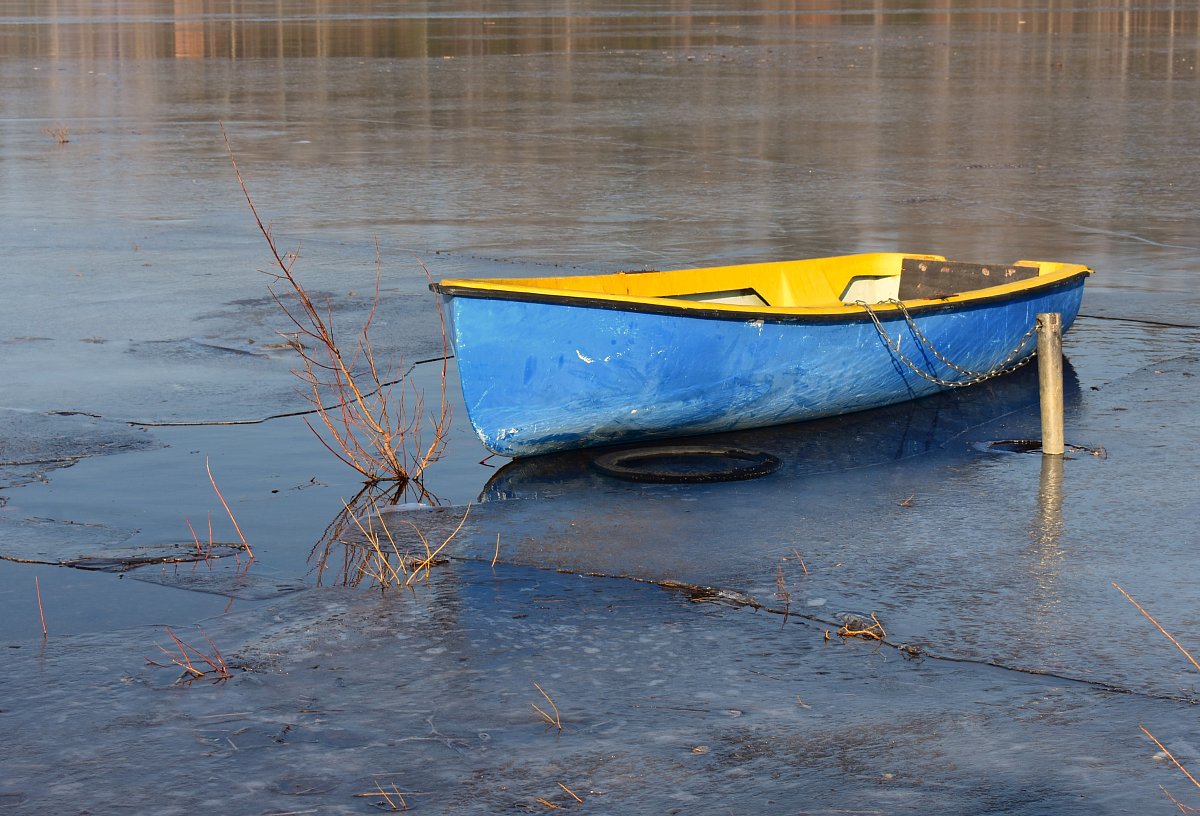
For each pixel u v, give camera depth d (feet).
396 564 23.04
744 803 15.57
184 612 21.09
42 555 23.52
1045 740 16.87
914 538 24.03
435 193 66.80
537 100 113.50
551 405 28.55
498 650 19.56
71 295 44.70
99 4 321.11
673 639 19.88
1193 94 116.37
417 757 16.65
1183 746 16.69
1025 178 70.59
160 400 33.04
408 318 41.45
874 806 15.48
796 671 18.83
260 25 228.84
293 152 82.02
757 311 29.81
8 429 30.60
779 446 30.22
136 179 71.46
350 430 31.04
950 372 33.71
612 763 16.46
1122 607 20.89
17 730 17.35
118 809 15.57
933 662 19.07
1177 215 59.31
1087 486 26.86
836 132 91.15
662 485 27.37
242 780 16.16
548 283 32.63
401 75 137.90
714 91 120.98
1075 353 37.73
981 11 279.69
